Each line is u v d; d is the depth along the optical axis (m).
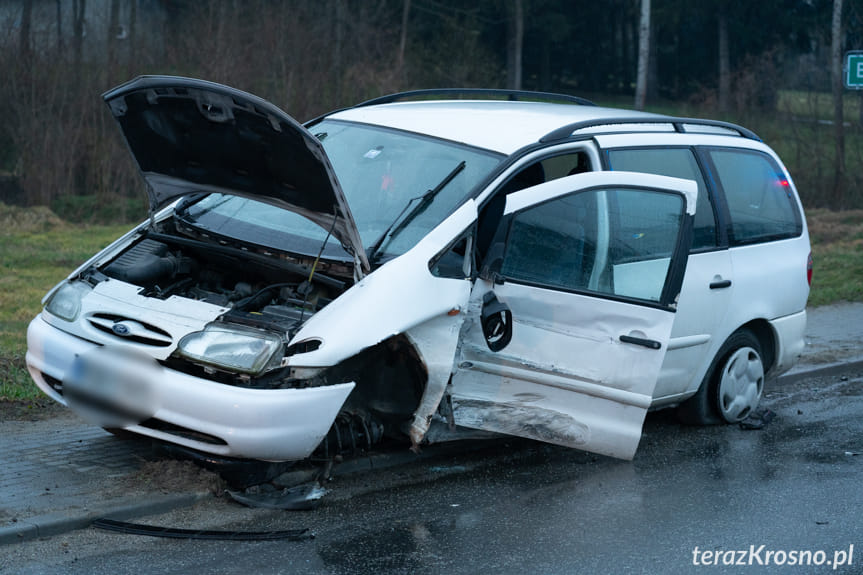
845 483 5.78
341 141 6.26
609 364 5.49
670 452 6.39
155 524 4.75
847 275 14.41
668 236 5.65
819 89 30.56
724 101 31.47
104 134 21.53
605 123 6.18
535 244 5.37
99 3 27.17
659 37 58.81
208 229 5.76
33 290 11.27
